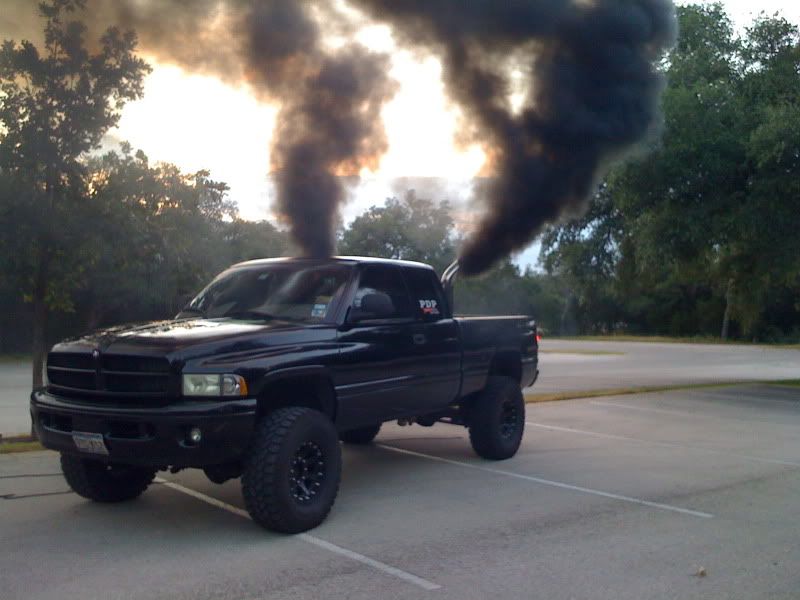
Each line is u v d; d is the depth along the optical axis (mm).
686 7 16984
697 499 7215
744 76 16266
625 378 20531
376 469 8281
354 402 6586
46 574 5043
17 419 11961
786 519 6578
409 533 6016
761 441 10414
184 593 4746
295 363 5988
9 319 27172
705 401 14773
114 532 5938
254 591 4801
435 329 7594
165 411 5355
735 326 54906
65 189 8648
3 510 6496
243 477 5738
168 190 9469
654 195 16203
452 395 7918
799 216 15836
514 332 8891
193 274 10461
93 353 5703
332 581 4988
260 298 7020
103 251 8953
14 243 8414
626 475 8164
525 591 4871
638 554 5609
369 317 6867
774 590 4949
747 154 15156
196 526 6102
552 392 16188
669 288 56438
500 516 6527
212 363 5539
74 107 8500
